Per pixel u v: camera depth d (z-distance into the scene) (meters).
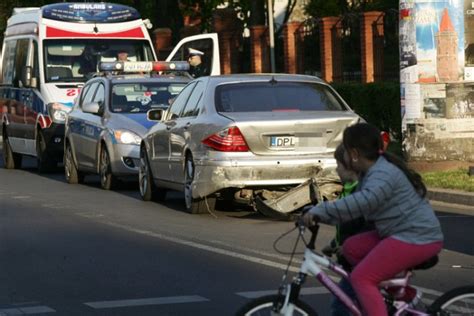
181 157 29.00
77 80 45.03
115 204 31.98
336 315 13.35
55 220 28.36
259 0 73.69
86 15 46.44
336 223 12.75
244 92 28.08
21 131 46.91
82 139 38.22
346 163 12.96
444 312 12.65
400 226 12.50
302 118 26.81
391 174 12.49
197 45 54.62
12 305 17.73
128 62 41.09
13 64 48.69
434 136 34.81
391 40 54.91
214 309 17.16
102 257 22.33
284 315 12.70
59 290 18.94
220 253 22.52
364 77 54.94
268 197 27.22
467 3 34.91
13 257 22.48
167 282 19.48
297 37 62.16
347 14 57.03
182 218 28.25
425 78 34.78
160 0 80.94
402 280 12.60
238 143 26.64
